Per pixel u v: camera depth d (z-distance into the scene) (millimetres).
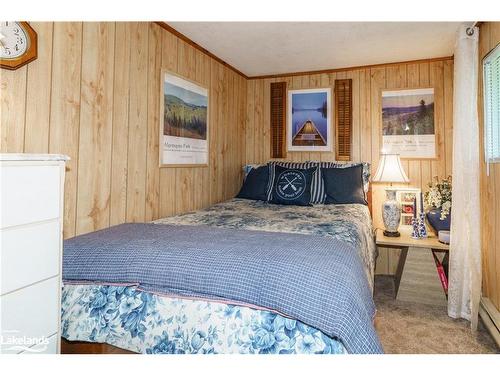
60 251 1081
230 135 3455
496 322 1837
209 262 1121
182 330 1081
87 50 1721
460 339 1872
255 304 1013
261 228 1793
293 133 3633
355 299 966
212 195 3111
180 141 2578
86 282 1227
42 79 1479
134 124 2078
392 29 2441
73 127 1646
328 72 3471
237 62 3244
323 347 925
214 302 1067
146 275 1151
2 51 1297
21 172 942
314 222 1967
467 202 2064
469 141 2051
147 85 2195
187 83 2648
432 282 2383
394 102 3227
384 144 3258
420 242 2443
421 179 3133
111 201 1904
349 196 2846
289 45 2791
